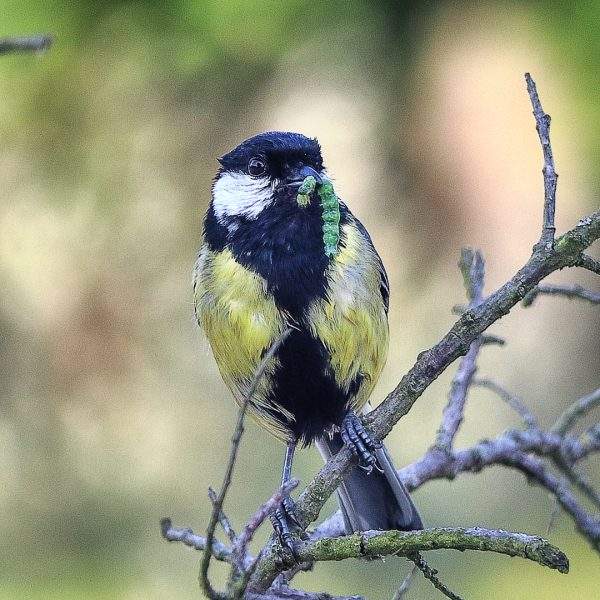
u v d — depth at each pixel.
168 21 10.43
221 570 11.27
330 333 7.00
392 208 10.34
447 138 10.23
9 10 10.27
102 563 11.07
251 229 7.14
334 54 10.41
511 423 11.66
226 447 11.19
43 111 10.52
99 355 10.50
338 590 11.18
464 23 10.41
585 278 11.77
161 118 10.58
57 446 10.77
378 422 5.45
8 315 10.38
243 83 10.54
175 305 10.57
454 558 11.48
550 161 5.19
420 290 10.43
